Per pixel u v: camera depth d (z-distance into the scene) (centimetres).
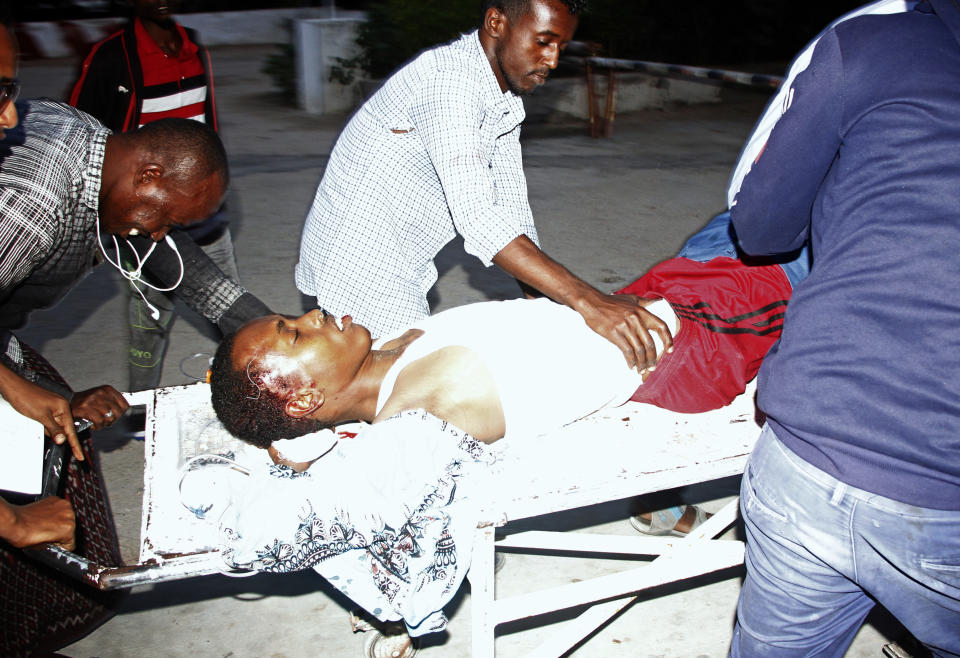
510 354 199
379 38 823
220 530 173
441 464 177
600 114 850
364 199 233
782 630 168
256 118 819
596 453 205
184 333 397
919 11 149
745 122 859
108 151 179
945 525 142
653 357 205
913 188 136
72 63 1066
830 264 146
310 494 169
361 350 200
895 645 229
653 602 256
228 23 1277
